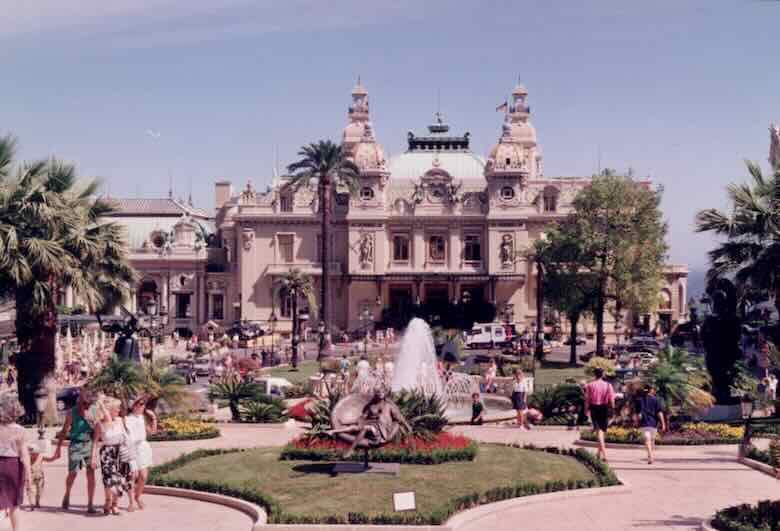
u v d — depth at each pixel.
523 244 124.62
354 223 125.50
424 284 129.00
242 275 128.00
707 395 36.84
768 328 55.34
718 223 42.53
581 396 40.75
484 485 24.75
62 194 39.91
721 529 20.84
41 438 23.92
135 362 39.31
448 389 51.56
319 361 81.25
